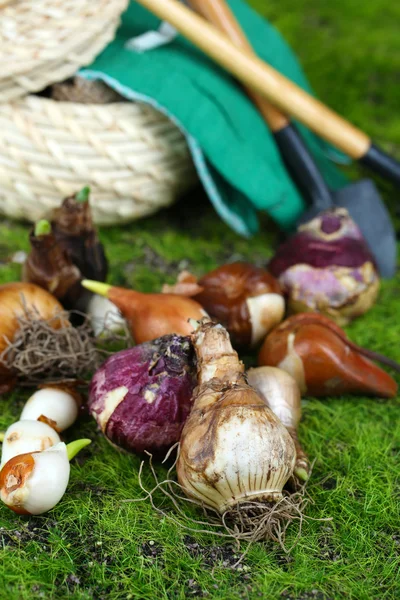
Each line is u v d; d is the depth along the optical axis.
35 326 0.55
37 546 0.50
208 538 0.50
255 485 0.49
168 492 0.52
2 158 0.65
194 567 0.49
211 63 0.69
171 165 0.67
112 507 0.51
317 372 0.57
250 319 0.58
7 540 0.50
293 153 0.68
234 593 0.48
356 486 0.53
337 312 0.62
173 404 0.52
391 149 0.79
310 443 0.55
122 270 0.67
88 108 0.65
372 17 1.00
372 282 0.63
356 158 0.68
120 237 0.69
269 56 0.73
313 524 0.51
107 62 0.65
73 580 0.49
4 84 0.63
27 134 0.64
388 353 0.62
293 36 0.94
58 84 0.66
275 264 0.64
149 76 0.64
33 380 0.56
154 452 0.52
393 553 0.50
